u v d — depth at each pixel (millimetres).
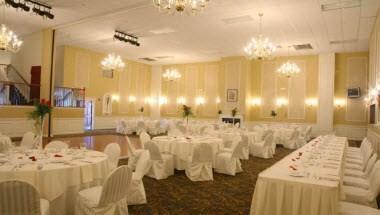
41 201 2891
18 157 3812
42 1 8695
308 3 8055
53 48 11992
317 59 15117
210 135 8242
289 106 15766
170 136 7523
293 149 11102
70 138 11734
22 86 12938
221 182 5695
